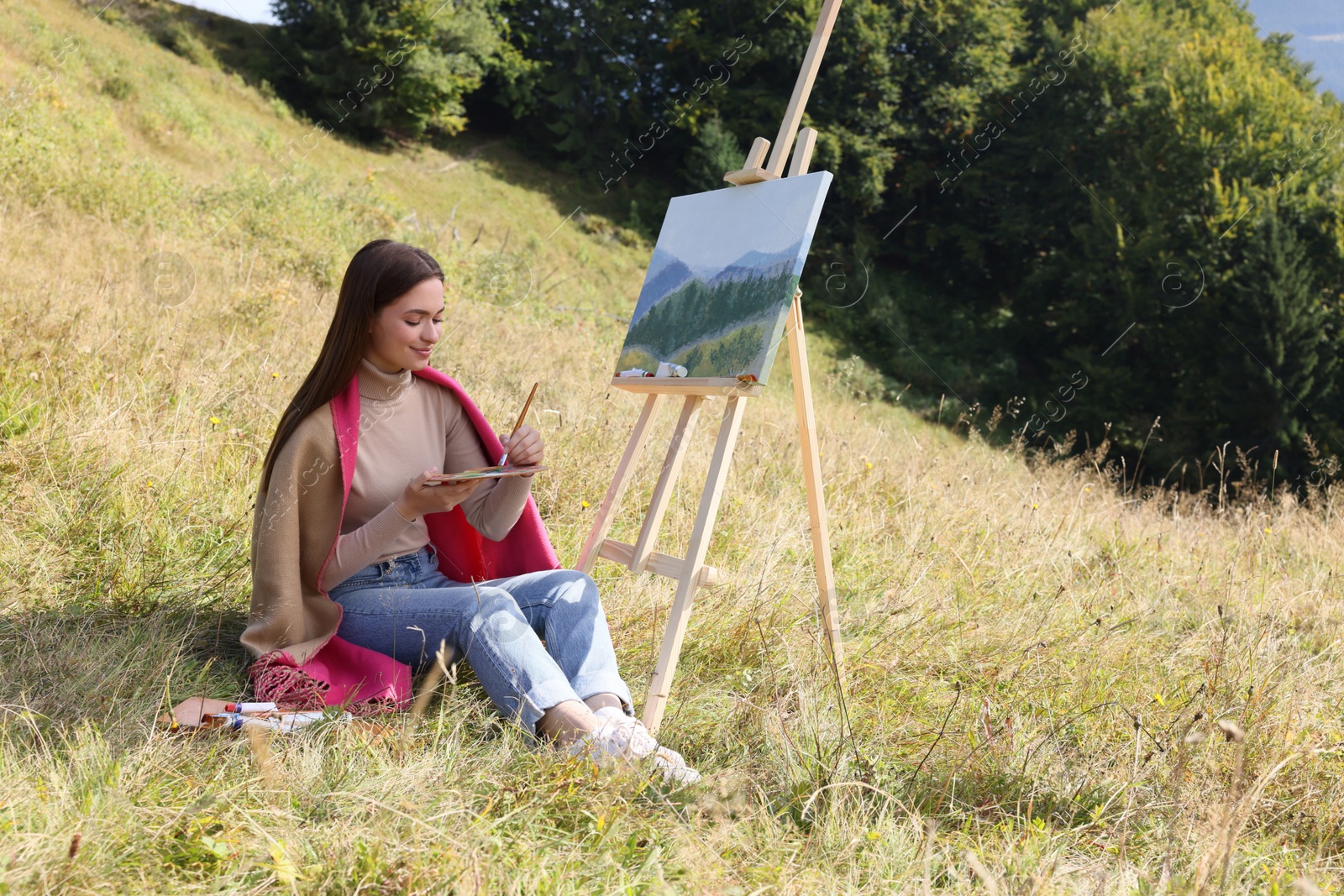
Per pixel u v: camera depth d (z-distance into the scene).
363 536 2.29
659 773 2.02
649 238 24.92
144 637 2.43
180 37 22.27
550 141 27.52
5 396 3.47
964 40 24.22
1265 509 6.00
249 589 2.81
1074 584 3.94
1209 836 1.92
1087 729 2.61
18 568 2.66
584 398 5.63
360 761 2.00
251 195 9.97
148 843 1.59
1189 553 4.86
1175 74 21.47
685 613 2.39
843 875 1.84
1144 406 19.11
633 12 26.86
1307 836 2.17
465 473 2.21
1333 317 16.81
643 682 2.64
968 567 3.76
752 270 2.55
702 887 1.69
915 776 2.18
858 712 2.55
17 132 8.95
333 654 2.34
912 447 6.38
